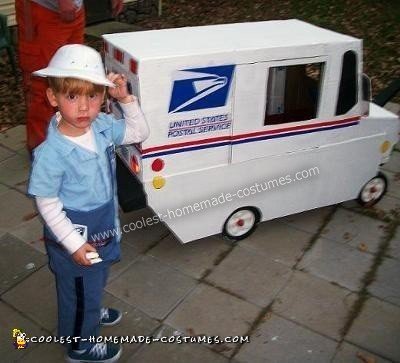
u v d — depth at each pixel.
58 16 4.27
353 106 3.73
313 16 10.50
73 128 2.17
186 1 12.38
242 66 3.15
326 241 4.05
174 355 2.99
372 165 4.18
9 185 4.71
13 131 5.81
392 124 4.09
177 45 3.17
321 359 2.98
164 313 3.29
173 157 3.25
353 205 4.56
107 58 3.40
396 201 4.64
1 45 6.68
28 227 4.13
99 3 9.54
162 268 3.70
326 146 3.79
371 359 2.98
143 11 10.84
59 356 2.97
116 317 3.18
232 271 3.69
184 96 3.07
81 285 2.50
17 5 4.29
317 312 3.34
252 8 11.52
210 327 3.20
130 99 2.42
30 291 3.45
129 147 3.36
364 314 3.33
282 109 3.47
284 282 3.60
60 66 2.04
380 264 3.81
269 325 3.22
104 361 2.88
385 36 9.04
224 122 3.29
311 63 3.38
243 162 3.51
